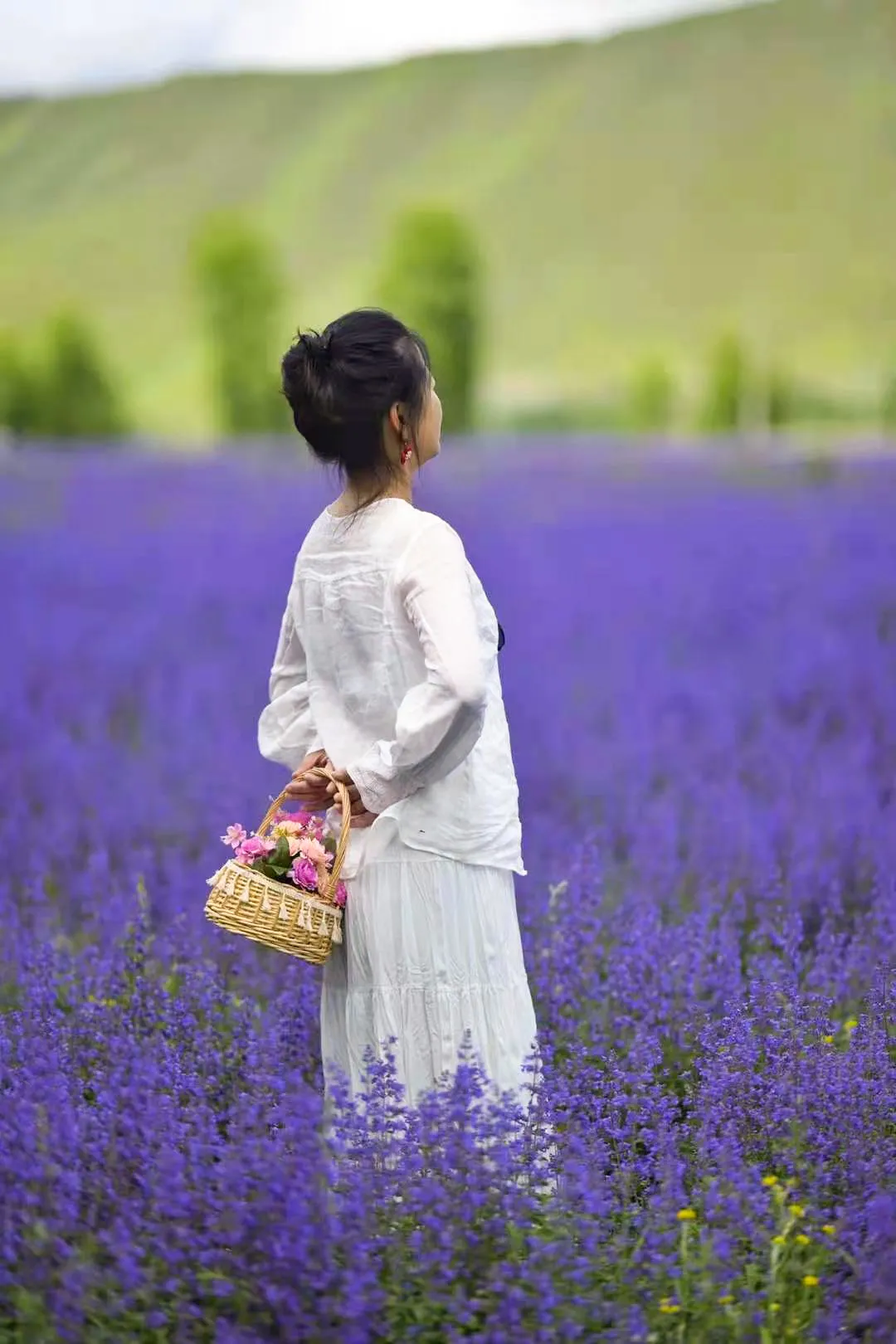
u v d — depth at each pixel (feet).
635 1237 16.07
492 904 17.31
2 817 36.01
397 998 17.12
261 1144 15.08
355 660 17.31
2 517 90.53
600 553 78.59
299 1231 13.89
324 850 17.22
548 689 51.37
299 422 17.37
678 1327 14.12
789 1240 15.44
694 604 65.26
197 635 61.67
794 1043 19.31
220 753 42.68
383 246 109.40
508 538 84.48
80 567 76.18
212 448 111.04
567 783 38.99
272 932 16.83
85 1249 14.23
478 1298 14.07
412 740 16.15
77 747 43.73
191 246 110.32
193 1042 20.71
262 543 82.69
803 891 28.71
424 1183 15.16
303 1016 21.40
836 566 72.79
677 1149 17.46
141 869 30.07
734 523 86.28
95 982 23.09
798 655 53.98
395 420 17.13
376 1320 13.76
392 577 16.76
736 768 39.01
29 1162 15.03
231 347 110.73
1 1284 13.82
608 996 22.86
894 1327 14.16
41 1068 17.38
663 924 27.86
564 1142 16.63
